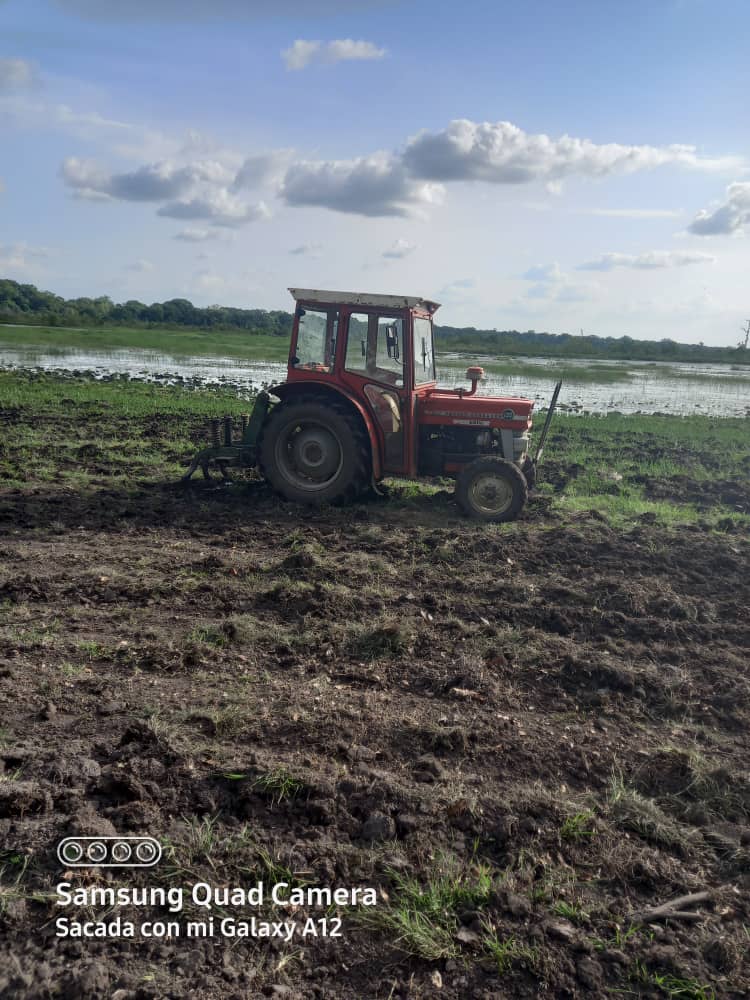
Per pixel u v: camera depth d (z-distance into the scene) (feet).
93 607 16.99
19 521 23.57
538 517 26.81
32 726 11.91
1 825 9.52
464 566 21.08
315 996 7.77
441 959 8.23
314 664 14.65
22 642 14.90
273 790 10.48
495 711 13.23
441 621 16.98
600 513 27.22
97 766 10.71
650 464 39.37
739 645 16.57
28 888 8.70
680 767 11.76
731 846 10.17
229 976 7.89
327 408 26.45
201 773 10.73
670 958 8.32
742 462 41.19
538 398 80.64
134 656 14.53
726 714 13.60
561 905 8.92
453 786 10.90
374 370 26.78
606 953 8.35
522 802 10.55
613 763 11.89
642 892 9.35
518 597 18.72
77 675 13.66
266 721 12.31
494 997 7.81
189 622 16.40
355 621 16.81
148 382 76.64
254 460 28.58
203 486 29.50
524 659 15.24
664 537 24.18
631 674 14.48
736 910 9.09
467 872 9.40
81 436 39.91
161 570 19.62
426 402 27.35
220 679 13.85
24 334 169.17
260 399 28.09
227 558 20.80
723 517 28.07
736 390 107.76
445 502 28.58
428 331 28.96
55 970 7.77
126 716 12.32
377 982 7.95
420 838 9.86
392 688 13.91
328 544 22.63
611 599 18.56
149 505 26.48
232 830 9.84
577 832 10.10
